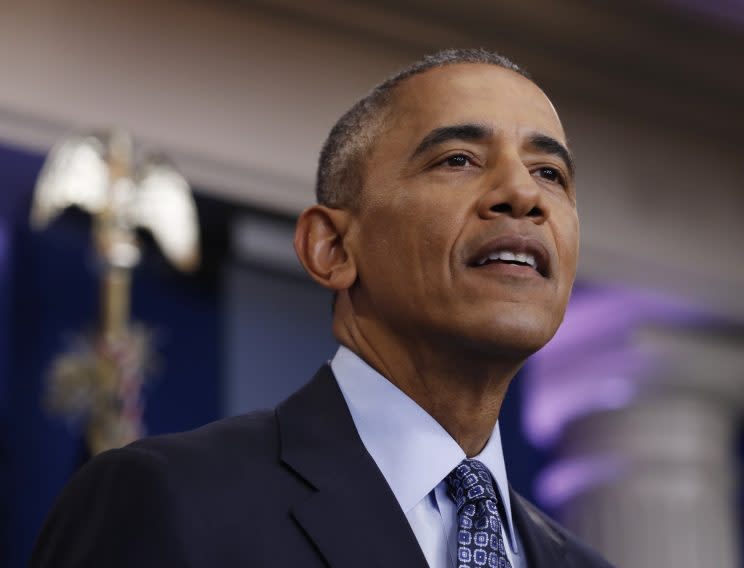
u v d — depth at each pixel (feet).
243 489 10.23
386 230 11.71
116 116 36.09
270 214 39.65
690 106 46.68
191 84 37.86
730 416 48.60
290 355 41.11
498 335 10.93
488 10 41.01
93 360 29.99
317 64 40.40
